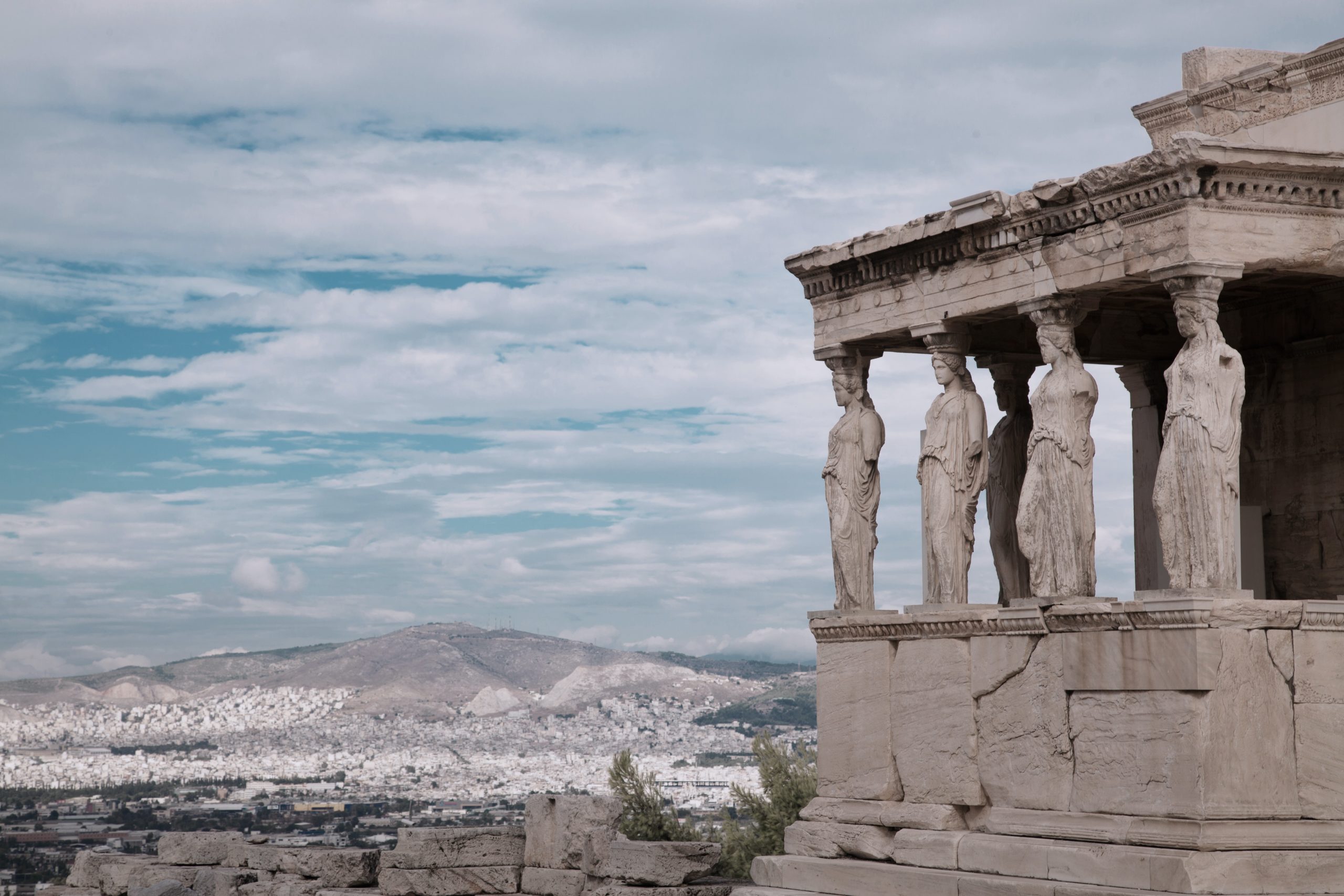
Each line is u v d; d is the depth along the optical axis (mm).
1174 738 13508
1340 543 17078
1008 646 15281
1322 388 17359
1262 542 17750
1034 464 15125
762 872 17406
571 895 18969
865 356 18078
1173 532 13906
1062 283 15070
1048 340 15250
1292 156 13883
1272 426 17844
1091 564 14961
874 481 17875
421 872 19688
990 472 17969
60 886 24297
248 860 22109
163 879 22375
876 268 17359
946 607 16203
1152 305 17469
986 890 14656
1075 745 14508
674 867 17906
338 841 61438
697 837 32188
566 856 19391
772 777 31188
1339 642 13812
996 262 15906
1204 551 13680
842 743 17219
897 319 17141
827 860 16688
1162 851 13336
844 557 17641
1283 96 17422
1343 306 17109
